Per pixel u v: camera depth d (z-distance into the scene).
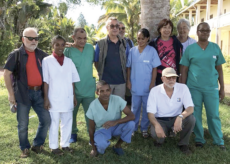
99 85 3.24
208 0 18.41
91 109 3.38
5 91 8.13
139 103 4.07
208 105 3.65
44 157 3.42
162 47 3.91
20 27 21.45
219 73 3.75
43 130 3.46
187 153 3.51
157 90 3.54
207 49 3.55
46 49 24.17
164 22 3.78
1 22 19.52
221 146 3.68
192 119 3.45
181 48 3.92
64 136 3.56
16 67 3.18
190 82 3.72
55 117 3.38
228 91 8.40
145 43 3.85
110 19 3.80
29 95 3.28
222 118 5.16
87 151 3.64
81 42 3.58
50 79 3.31
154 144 3.82
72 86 3.49
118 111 3.45
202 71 3.58
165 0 4.40
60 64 3.32
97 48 3.88
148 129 4.48
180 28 4.18
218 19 16.38
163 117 3.61
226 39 20.50
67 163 3.29
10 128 4.57
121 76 3.97
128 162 3.29
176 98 3.51
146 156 3.46
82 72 3.71
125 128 3.38
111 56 3.88
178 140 3.99
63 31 25.94
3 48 15.95
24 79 3.21
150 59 3.84
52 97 3.33
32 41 3.14
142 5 4.55
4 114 5.49
